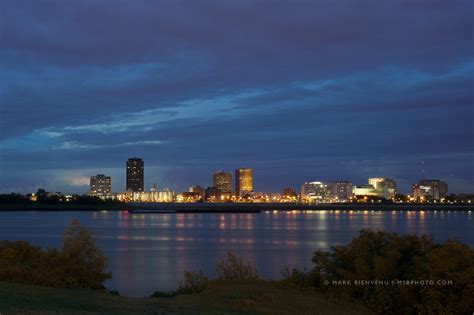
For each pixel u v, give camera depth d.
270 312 23.53
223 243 99.81
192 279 33.78
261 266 59.78
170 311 23.27
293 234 129.25
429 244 27.95
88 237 35.72
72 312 21.36
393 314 25.14
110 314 21.67
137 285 46.78
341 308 25.09
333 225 180.00
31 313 20.14
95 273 34.72
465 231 137.88
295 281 29.56
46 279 31.52
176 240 108.69
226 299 26.09
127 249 86.19
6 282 29.03
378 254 28.39
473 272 23.88
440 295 24.03
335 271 28.41
